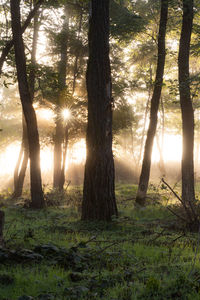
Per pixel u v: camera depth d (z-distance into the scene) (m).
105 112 12.01
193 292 4.30
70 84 26.41
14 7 16.02
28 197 21.11
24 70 16.25
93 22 12.24
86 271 5.39
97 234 9.12
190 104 16.05
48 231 9.41
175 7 16.38
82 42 23.50
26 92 16.30
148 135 16.70
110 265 5.65
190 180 15.98
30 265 5.77
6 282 4.88
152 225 10.29
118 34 18.94
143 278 4.98
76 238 8.39
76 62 24.11
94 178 11.77
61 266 5.75
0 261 5.80
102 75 12.04
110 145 12.01
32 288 4.63
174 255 6.49
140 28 18.47
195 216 9.29
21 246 7.01
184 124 16.14
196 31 16.75
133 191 23.20
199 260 5.80
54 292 4.52
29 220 11.83
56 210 14.99
